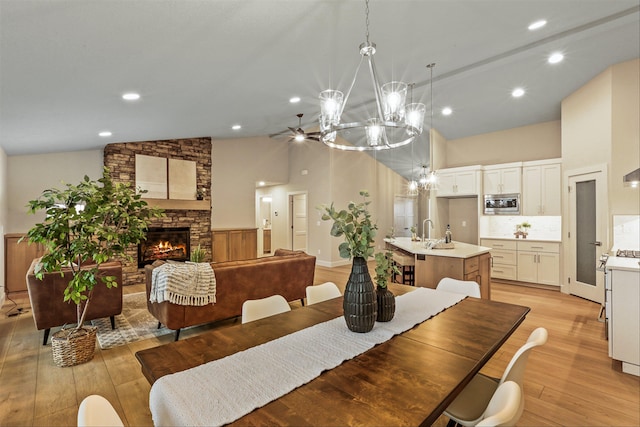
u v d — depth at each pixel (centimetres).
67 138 476
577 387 245
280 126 666
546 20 299
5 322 391
